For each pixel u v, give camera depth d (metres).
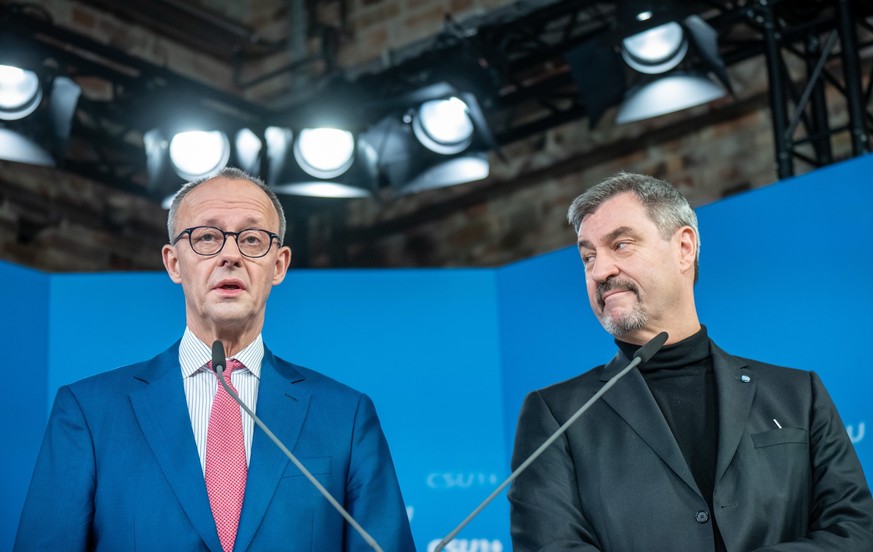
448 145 5.49
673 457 2.27
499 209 6.44
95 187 6.33
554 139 6.30
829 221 4.09
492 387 4.76
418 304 4.77
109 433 2.22
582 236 2.51
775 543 2.19
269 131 5.68
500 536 4.60
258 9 7.23
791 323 4.12
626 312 2.42
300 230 6.87
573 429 2.38
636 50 5.01
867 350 3.93
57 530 2.13
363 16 6.87
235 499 2.19
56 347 4.54
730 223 4.33
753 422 2.32
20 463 4.41
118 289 4.61
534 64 5.75
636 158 6.04
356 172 5.66
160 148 5.55
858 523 2.17
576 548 2.14
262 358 2.38
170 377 2.31
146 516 2.14
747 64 5.73
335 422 2.32
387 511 2.26
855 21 5.20
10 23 5.27
